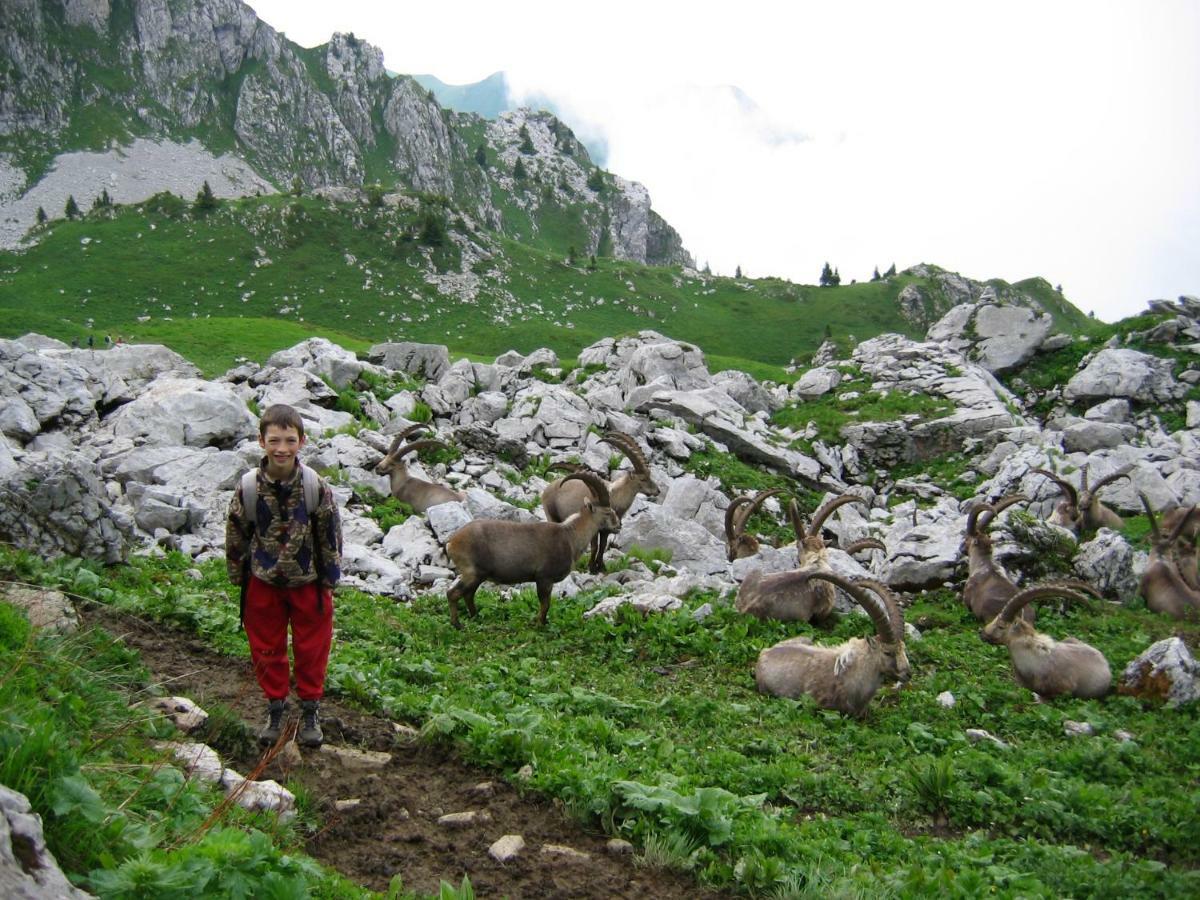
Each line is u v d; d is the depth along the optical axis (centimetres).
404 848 548
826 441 3206
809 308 16712
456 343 12800
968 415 3192
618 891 538
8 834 325
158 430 1883
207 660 789
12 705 488
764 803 752
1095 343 4012
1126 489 2648
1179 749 1003
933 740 966
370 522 1683
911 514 2550
